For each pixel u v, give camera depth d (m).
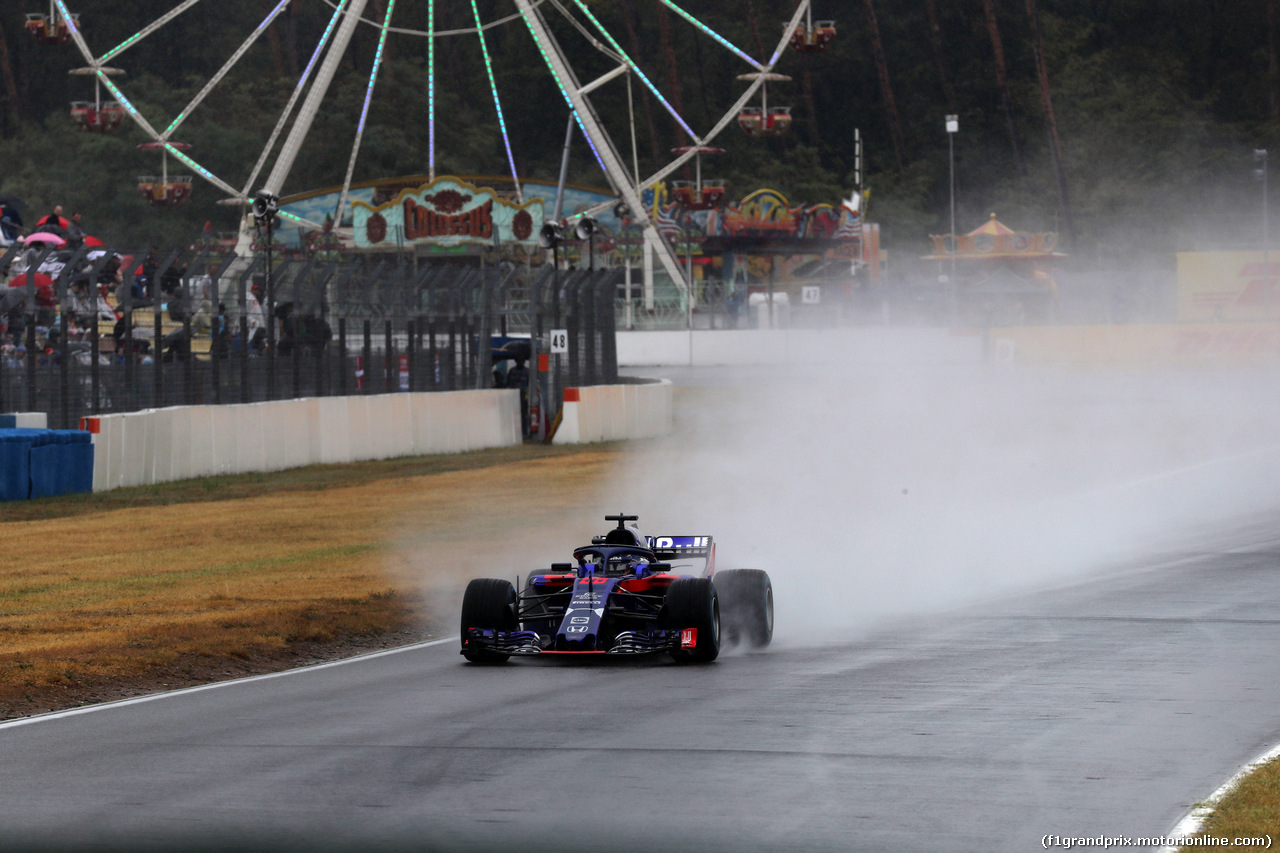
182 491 106.88
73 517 93.38
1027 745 33.75
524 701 40.47
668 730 35.88
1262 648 47.69
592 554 49.09
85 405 108.19
